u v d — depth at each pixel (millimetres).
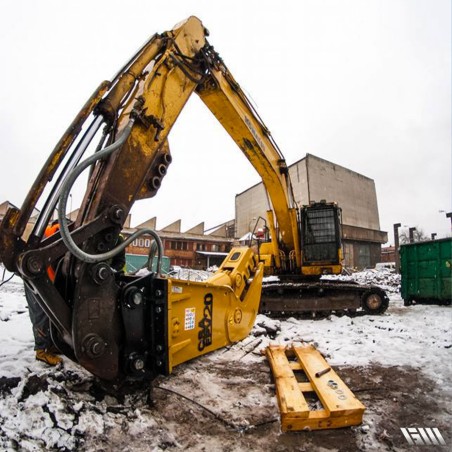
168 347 3125
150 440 2561
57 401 2684
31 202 2549
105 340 2787
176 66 3721
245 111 5812
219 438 2680
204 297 4090
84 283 2668
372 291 8266
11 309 6906
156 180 3414
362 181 41500
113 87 3100
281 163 7258
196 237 42812
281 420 2854
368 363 4457
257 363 4316
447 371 4148
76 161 2770
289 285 8055
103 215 2848
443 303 9539
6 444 2199
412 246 10062
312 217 8555
